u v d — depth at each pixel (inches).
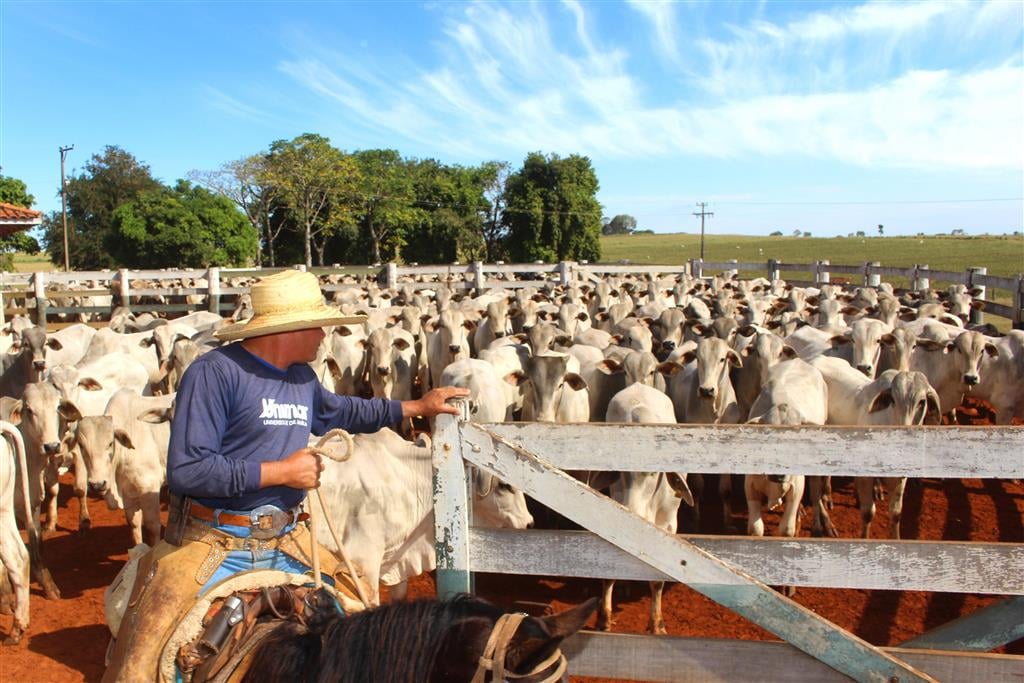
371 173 2583.7
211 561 120.3
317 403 139.4
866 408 360.8
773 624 132.4
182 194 2367.1
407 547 245.8
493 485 257.0
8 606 271.9
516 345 484.1
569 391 396.5
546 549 139.9
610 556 138.3
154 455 326.0
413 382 558.9
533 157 2500.0
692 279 1016.2
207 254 2169.0
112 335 531.8
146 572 125.6
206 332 556.1
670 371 399.2
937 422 355.9
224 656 108.0
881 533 346.0
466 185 2625.5
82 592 304.0
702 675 138.6
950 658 135.0
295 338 127.8
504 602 288.0
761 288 968.3
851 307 654.5
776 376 365.4
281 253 2586.1
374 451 239.1
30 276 955.3
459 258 2605.8
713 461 137.6
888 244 3193.9
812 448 135.0
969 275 768.9
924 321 550.3
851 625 264.7
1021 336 474.3
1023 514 364.8
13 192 1766.7
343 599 126.4
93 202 2640.3
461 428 139.3
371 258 2568.9
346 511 234.8
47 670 246.5
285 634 106.2
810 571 136.6
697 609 283.6
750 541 137.7
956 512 369.1
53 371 392.2
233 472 115.1
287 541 126.7
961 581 133.6
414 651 93.8
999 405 481.1
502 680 87.4
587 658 142.2
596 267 1219.9
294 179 2390.5
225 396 121.0
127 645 117.0
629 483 262.8
